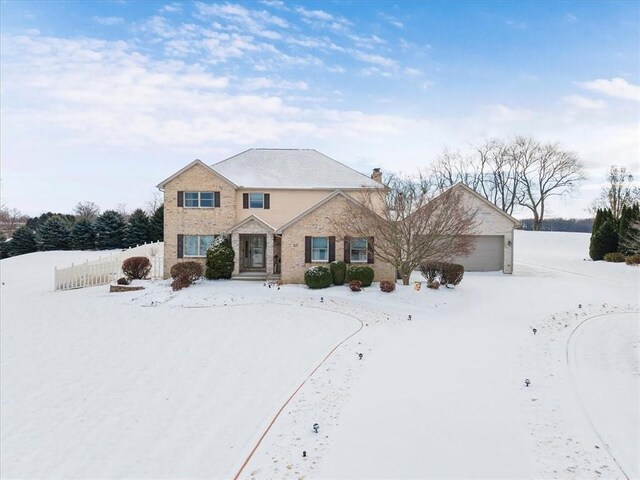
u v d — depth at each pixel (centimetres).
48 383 1102
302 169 3011
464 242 2302
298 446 723
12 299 2225
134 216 4938
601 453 678
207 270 2494
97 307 1981
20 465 734
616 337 1300
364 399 896
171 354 1316
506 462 659
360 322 1633
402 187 3356
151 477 681
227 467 695
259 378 1093
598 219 3600
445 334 1425
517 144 6191
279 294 2117
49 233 4769
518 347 1242
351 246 2388
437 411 833
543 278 2611
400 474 633
